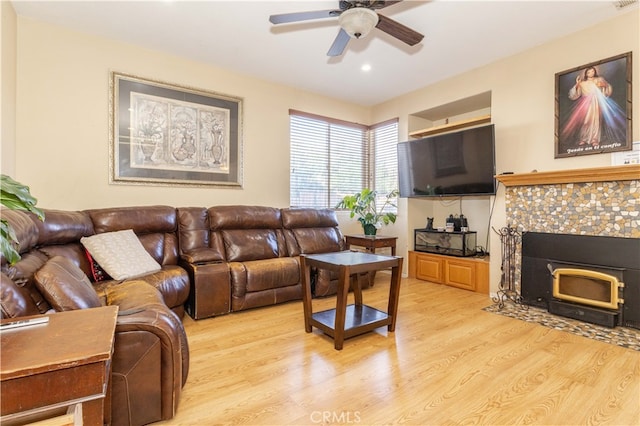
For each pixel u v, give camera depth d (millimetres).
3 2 2469
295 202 4656
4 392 750
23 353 816
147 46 3396
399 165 4770
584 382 1873
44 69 2926
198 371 2000
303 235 4133
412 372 1995
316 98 4820
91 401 850
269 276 3275
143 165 3439
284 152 4488
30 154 2873
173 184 3625
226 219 3621
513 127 3570
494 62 3750
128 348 1412
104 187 3234
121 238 2768
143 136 3434
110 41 3242
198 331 2662
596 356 2195
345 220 5199
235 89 4047
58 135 2998
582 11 2775
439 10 2758
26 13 2785
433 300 3555
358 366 2070
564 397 1729
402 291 3951
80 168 3109
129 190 3375
